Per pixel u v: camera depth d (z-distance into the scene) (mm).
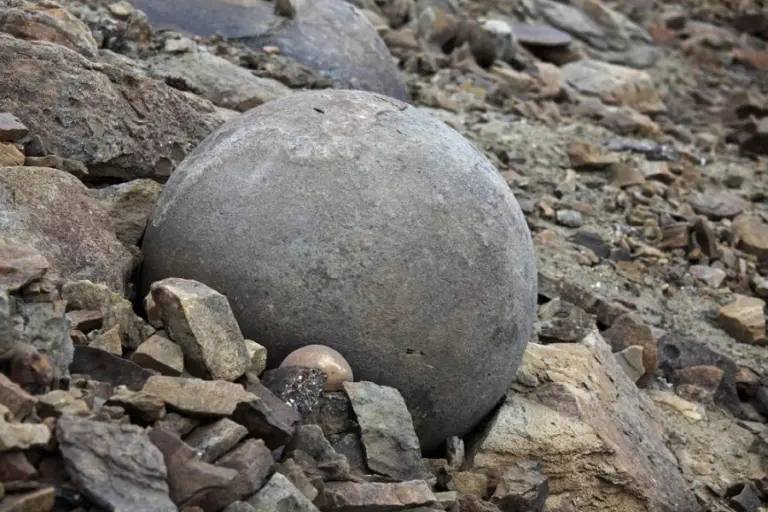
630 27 7520
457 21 5980
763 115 6438
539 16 7047
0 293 2309
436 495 2576
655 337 3564
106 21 3670
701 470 3141
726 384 3479
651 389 3424
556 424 2805
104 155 2955
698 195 4746
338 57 4090
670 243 4168
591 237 3979
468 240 2621
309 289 2572
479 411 2740
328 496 2402
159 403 2336
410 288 2580
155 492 2213
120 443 2232
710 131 6023
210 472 2273
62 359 2375
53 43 2986
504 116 5031
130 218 2865
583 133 5062
